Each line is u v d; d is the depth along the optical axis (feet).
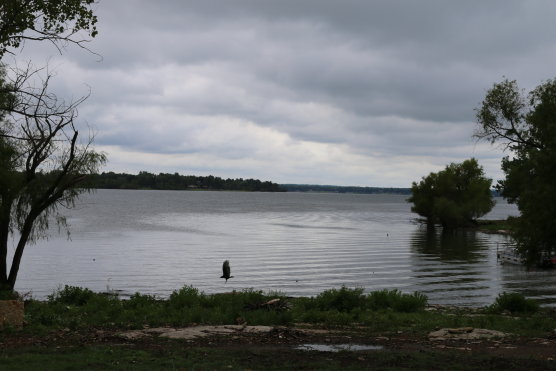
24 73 54.75
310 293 122.72
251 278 144.05
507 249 216.95
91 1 48.26
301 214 524.52
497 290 131.95
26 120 77.46
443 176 360.69
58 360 32.42
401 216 526.16
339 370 31.32
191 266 162.61
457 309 81.30
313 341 42.14
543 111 89.25
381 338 44.39
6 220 82.02
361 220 447.01
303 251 213.05
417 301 71.87
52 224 298.15
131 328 48.52
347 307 69.00
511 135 100.07
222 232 297.94
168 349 37.22
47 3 46.70
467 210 348.38
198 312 57.41
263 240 257.55
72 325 48.14
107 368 30.42
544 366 33.47
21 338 40.86
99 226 308.19
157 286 127.75
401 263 181.98
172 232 285.23
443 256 204.33
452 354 36.78
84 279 135.85
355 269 165.48
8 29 45.83
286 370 31.32
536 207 82.23
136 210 499.92
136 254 187.62
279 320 54.90
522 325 55.72
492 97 99.50
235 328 47.37
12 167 79.46
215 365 31.99
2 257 83.20
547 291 130.82
